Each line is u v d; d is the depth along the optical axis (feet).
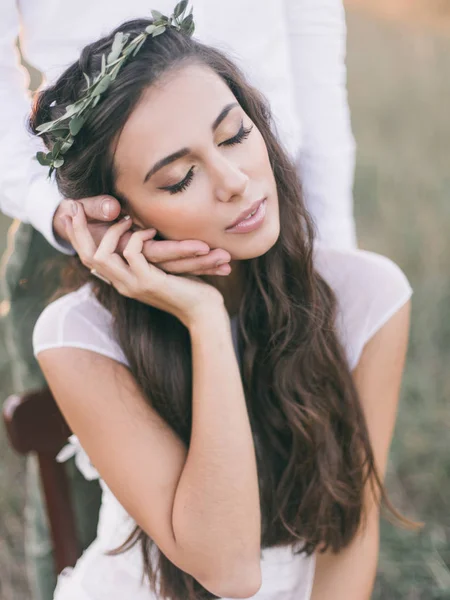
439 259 12.01
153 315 5.27
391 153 15.97
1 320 10.52
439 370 10.18
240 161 4.62
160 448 5.11
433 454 8.98
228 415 4.86
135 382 5.31
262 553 5.57
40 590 7.24
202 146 4.49
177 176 4.56
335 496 5.37
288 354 5.34
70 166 4.82
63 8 6.03
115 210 4.84
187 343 5.33
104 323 5.37
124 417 5.19
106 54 4.64
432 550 7.88
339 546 5.61
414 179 14.70
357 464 5.51
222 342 4.93
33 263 6.44
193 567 4.99
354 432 5.47
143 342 5.24
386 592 7.72
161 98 4.45
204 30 6.13
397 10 30.53
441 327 10.64
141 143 4.52
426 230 12.77
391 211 13.46
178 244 4.80
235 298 5.45
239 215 4.65
